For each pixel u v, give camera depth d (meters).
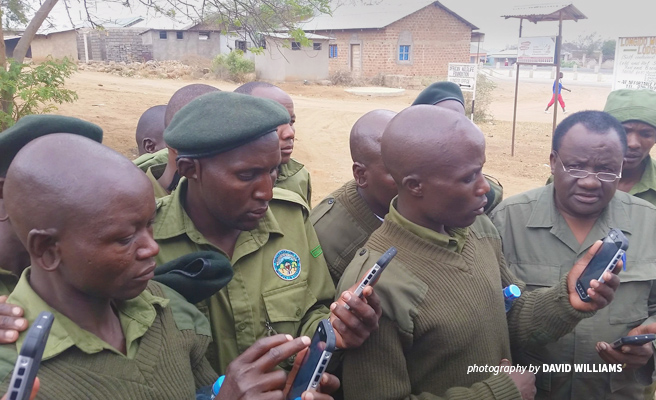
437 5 31.86
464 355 2.04
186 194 2.25
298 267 2.37
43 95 7.91
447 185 1.90
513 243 2.78
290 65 28.89
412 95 26.95
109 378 1.49
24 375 1.05
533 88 32.94
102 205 1.39
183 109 2.04
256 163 1.94
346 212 2.80
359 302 1.72
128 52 36.25
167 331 1.69
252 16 10.84
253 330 2.20
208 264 1.89
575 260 2.64
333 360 2.18
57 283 1.48
